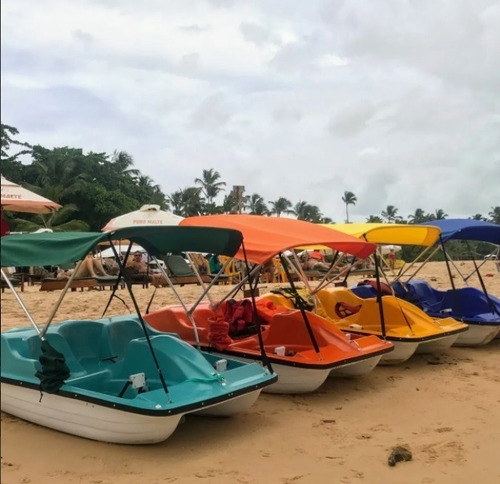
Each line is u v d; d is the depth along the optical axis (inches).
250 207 2591.0
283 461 173.2
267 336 258.5
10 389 204.5
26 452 177.2
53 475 161.3
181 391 183.5
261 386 199.6
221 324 255.6
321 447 184.9
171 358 202.7
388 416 217.6
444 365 303.1
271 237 241.1
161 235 210.5
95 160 1857.8
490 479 161.6
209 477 160.9
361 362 257.1
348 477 162.2
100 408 179.3
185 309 257.3
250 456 176.6
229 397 185.9
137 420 174.4
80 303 514.0
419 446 185.9
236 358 248.2
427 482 159.5
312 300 316.8
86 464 169.0
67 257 179.2
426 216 3137.3
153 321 277.9
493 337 351.3
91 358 233.5
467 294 362.0
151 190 2139.5
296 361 234.7
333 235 259.1
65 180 1739.7
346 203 3144.7
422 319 312.3
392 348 269.7
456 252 1413.6
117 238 192.5
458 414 220.1
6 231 247.9
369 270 676.7
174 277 663.1
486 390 254.5
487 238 366.9
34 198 483.5
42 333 194.4
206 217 276.2
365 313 312.0
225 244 225.1
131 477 160.4
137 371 210.5
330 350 249.4
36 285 735.7
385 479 161.2
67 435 191.3
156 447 182.4
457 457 176.9
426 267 1141.1
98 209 1674.5
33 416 199.8
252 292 226.4
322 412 221.8
